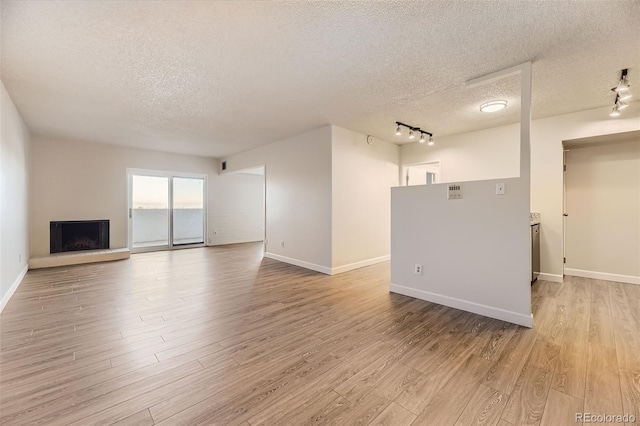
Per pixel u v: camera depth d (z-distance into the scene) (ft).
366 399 5.37
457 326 8.58
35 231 17.17
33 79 9.65
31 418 4.79
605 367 6.34
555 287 12.53
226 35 7.26
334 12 6.40
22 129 13.84
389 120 14.28
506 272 8.98
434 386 5.74
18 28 6.89
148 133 16.84
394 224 11.96
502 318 9.02
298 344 7.48
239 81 9.89
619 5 6.15
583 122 12.77
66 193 18.29
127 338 7.74
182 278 14.14
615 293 11.62
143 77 9.56
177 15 6.48
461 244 9.96
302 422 4.78
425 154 18.44
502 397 5.39
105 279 13.87
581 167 14.25
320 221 15.64
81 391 5.51
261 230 29.27
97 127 15.47
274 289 12.35
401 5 6.17
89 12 6.35
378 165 17.89
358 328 8.46
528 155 8.62
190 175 24.52
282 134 17.06
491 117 13.78
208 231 25.48
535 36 7.32
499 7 6.24
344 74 9.41
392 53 8.14
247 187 28.19
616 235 13.46
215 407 5.13
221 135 17.29
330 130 15.02
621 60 8.46
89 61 8.51
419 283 11.15
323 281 13.67
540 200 13.94
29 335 7.85
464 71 9.22
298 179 17.10
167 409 5.06
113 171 20.12
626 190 13.21
